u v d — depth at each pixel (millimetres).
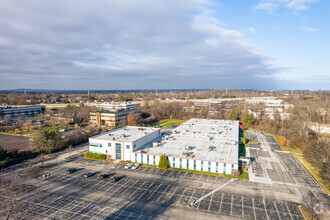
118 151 74875
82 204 46219
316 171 65625
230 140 86500
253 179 59406
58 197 49000
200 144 81250
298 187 54812
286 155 81875
